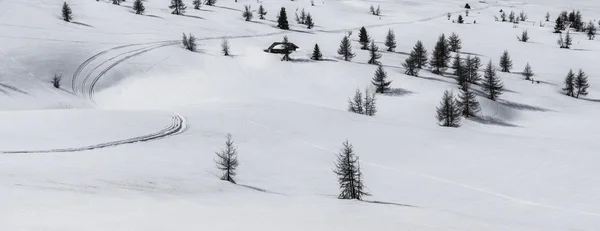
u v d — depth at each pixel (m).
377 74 118.38
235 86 118.56
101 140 52.12
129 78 117.50
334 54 157.50
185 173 42.72
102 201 22.02
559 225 36.25
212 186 38.66
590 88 142.88
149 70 123.06
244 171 49.03
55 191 23.81
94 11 176.25
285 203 32.38
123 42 141.62
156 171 40.94
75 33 141.12
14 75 105.12
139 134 57.47
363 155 58.94
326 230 18.20
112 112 69.81
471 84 131.38
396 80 127.25
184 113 74.31
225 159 45.59
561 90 137.12
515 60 176.75
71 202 20.86
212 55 141.25
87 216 17.19
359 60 152.25
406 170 53.50
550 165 53.97
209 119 70.69
